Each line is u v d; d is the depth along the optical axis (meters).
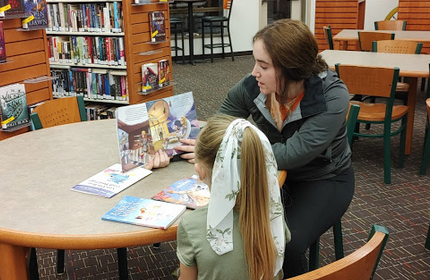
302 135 1.76
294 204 1.88
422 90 6.23
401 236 2.76
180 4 9.48
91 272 2.48
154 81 4.71
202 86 6.98
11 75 3.25
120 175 1.67
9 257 1.36
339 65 3.35
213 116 1.26
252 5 9.81
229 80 7.39
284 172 1.77
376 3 10.08
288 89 1.74
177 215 1.36
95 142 2.07
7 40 3.19
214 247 1.11
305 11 10.20
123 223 1.34
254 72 1.75
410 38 5.38
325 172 1.91
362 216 3.01
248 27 9.94
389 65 3.90
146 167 1.74
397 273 2.41
